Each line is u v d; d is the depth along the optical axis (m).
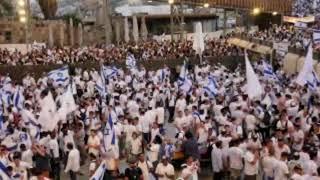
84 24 69.62
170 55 38.66
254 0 61.62
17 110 20.02
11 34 58.19
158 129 17.39
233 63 39.19
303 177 12.41
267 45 39.12
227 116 18.17
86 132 18.23
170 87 25.23
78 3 76.31
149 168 14.08
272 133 17.95
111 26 63.44
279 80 25.53
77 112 19.81
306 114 18.17
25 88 26.52
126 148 17.38
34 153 15.02
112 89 25.28
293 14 69.56
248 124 18.38
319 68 29.31
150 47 43.09
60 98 21.25
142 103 21.73
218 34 62.94
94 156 14.70
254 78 19.03
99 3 66.31
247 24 63.16
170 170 13.69
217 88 23.28
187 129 17.25
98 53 39.06
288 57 33.75
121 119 18.19
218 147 15.41
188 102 21.80
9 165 12.98
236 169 15.01
